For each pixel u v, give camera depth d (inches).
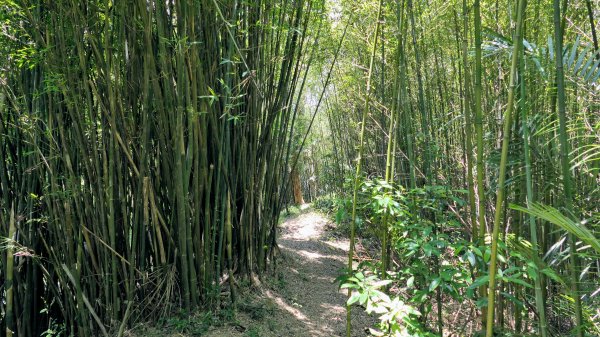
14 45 112.1
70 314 118.8
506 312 127.3
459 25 163.5
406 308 81.5
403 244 98.3
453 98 183.6
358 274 90.5
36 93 107.3
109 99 110.7
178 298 129.9
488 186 124.6
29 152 106.9
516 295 107.7
